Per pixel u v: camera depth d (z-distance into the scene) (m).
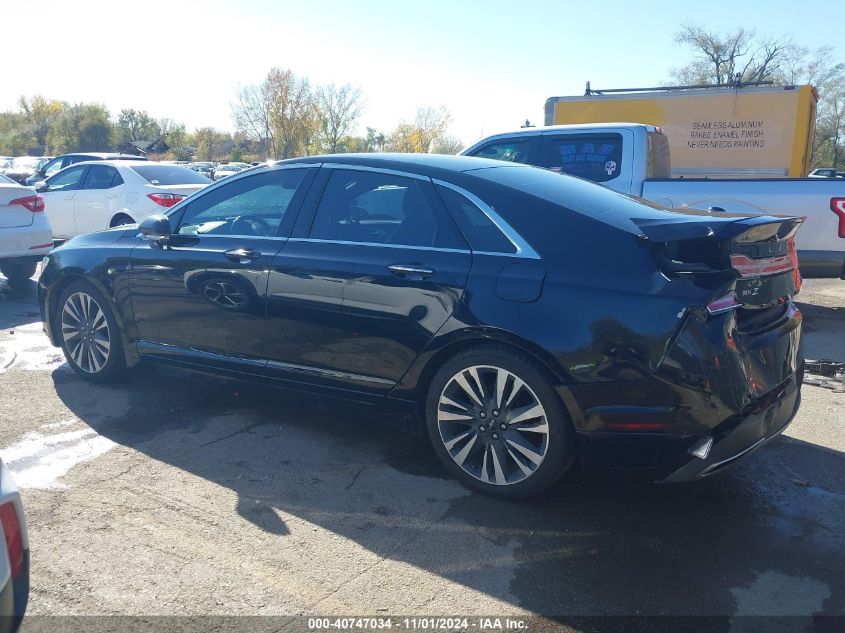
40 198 8.72
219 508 3.57
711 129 12.34
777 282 3.58
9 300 8.79
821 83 50.84
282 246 4.30
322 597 2.90
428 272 3.73
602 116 12.91
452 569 3.09
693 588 2.97
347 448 4.30
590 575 3.05
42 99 79.12
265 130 62.91
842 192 7.19
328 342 4.08
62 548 3.20
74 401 5.00
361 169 4.24
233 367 4.50
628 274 3.30
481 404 3.65
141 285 4.86
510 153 8.63
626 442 3.31
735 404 3.18
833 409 5.09
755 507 3.64
